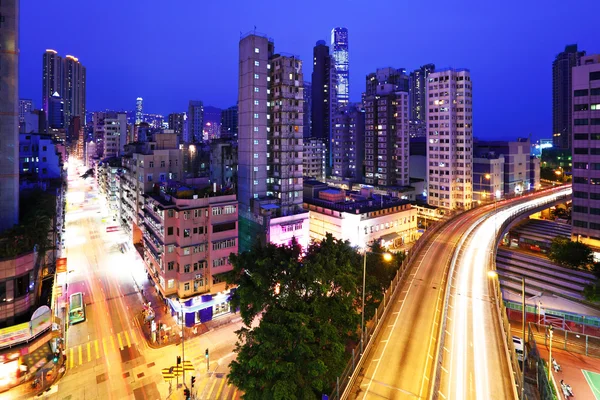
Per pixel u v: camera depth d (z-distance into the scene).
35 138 112.81
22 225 52.38
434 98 145.50
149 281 83.88
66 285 80.69
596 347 57.03
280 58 96.00
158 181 93.00
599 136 89.75
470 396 33.62
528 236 107.94
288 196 98.00
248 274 51.09
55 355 52.12
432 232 92.25
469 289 58.28
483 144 160.88
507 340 41.97
